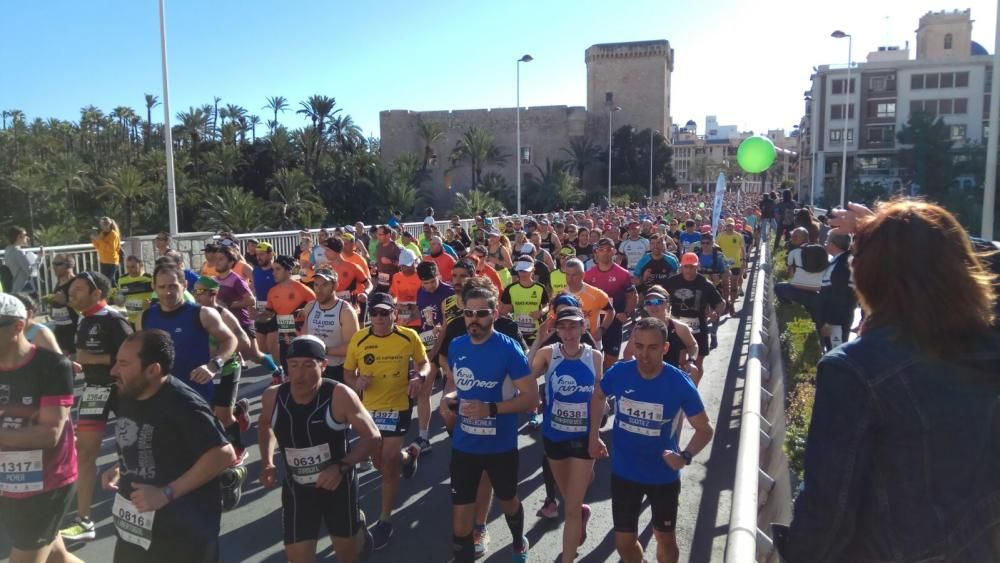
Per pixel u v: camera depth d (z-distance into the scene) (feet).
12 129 265.34
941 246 5.44
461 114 282.36
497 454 14.37
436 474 20.85
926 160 167.12
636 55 304.09
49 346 15.40
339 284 31.55
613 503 13.99
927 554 5.21
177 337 17.52
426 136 270.87
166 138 59.26
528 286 26.21
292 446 12.69
